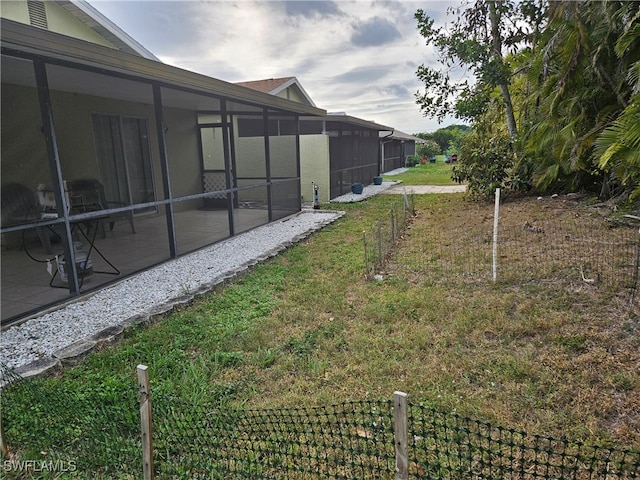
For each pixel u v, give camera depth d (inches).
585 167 321.1
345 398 104.6
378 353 125.5
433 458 82.0
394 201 468.4
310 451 84.6
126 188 335.9
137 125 344.8
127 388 105.6
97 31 383.2
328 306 164.9
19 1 313.9
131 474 82.9
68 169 284.2
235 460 78.7
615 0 266.2
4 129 236.4
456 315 147.9
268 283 196.9
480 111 414.0
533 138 350.9
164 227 325.1
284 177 410.6
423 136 1814.7
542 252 210.5
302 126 524.7
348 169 557.3
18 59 168.4
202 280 201.8
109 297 180.7
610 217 264.1
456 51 400.5
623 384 102.0
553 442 85.1
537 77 342.6
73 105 285.9
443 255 226.2
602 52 291.7
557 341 124.3
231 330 146.3
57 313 163.3
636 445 82.8
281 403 103.7
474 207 375.2
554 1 328.2
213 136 424.8
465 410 97.1
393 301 165.3
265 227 328.2
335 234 302.5
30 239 239.1
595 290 156.4
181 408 96.4
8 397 101.9
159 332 145.9
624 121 230.2
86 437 90.3
